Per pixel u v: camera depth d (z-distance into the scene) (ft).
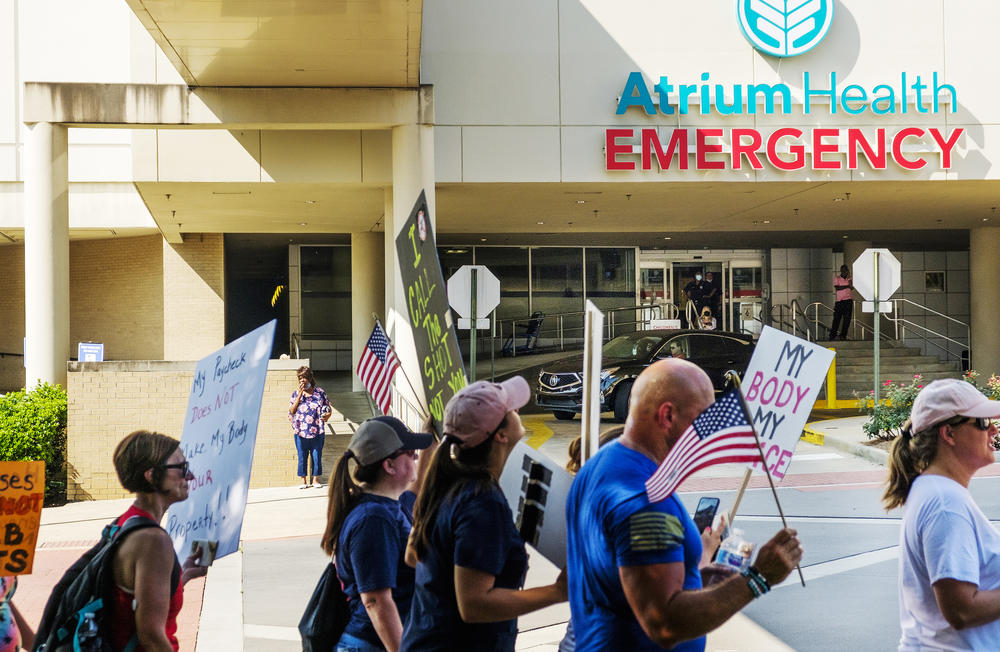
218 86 51.88
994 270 94.68
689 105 60.70
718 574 10.23
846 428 64.34
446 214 75.77
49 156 51.01
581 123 60.13
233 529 13.44
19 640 13.44
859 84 61.98
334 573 13.75
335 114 52.47
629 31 60.44
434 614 11.44
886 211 76.89
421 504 11.67
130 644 11.45
